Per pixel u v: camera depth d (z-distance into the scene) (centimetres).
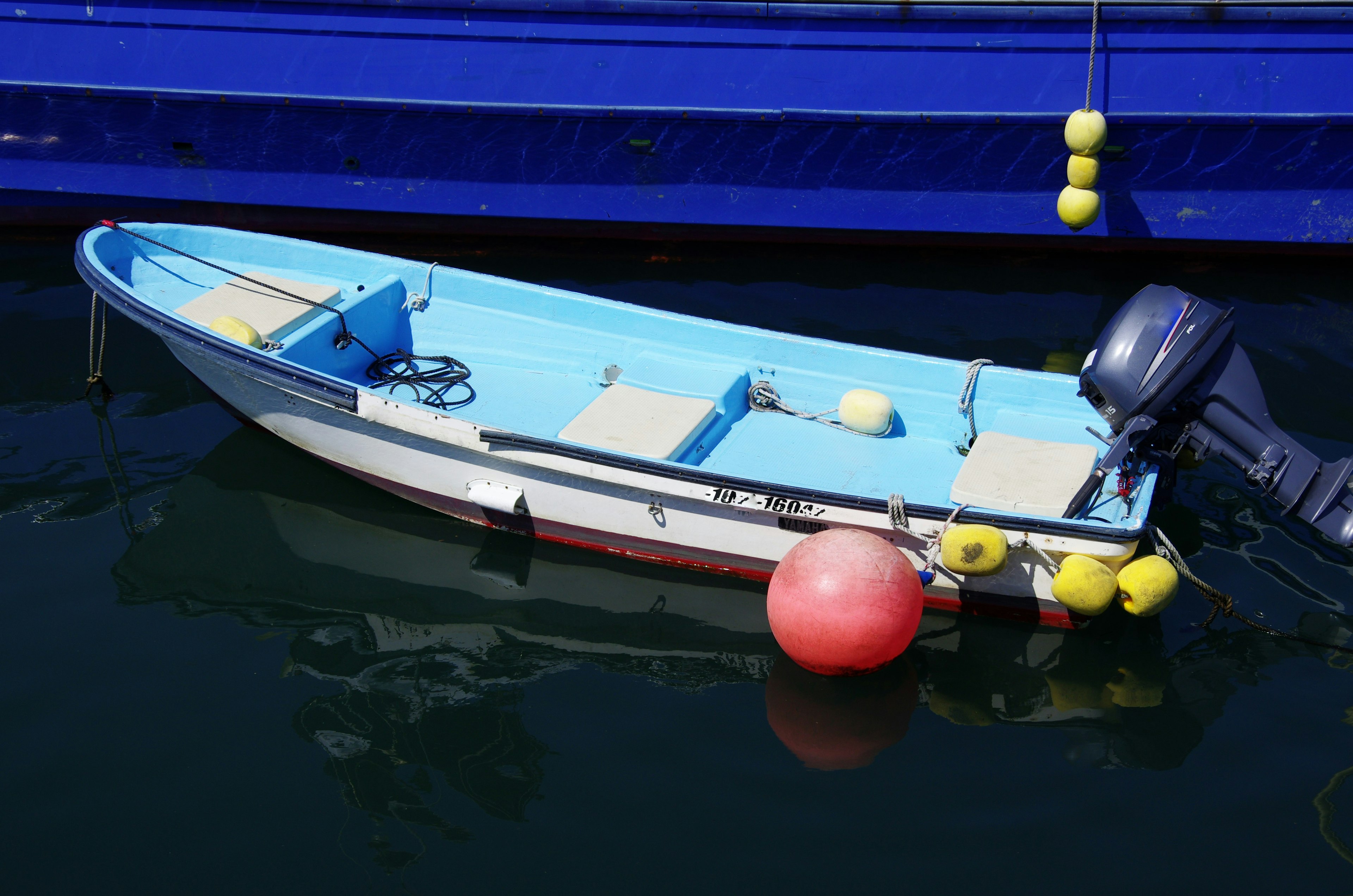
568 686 424
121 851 346
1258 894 329
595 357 588
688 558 494
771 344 554
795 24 699
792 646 411
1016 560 438
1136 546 417
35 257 784
